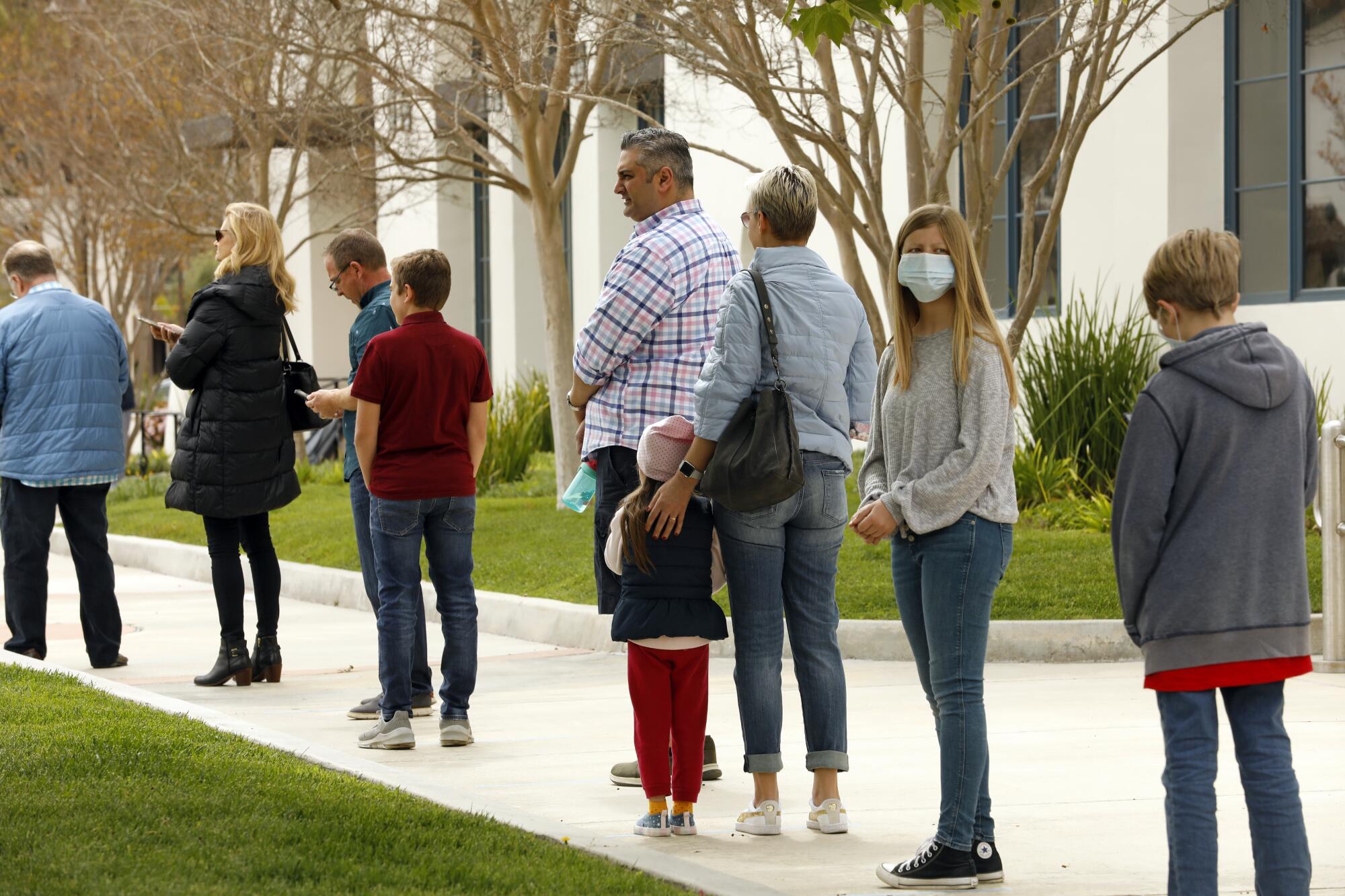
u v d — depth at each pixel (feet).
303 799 63.05
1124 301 172.65
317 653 118.73
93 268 301.43
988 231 138.41
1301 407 46.47
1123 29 164.04
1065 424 161.89
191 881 51.37
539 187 183.11
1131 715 87.51
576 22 165.48
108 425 108.37
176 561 178.60
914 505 53.78
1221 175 166.81
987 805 55.77
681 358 66.90
